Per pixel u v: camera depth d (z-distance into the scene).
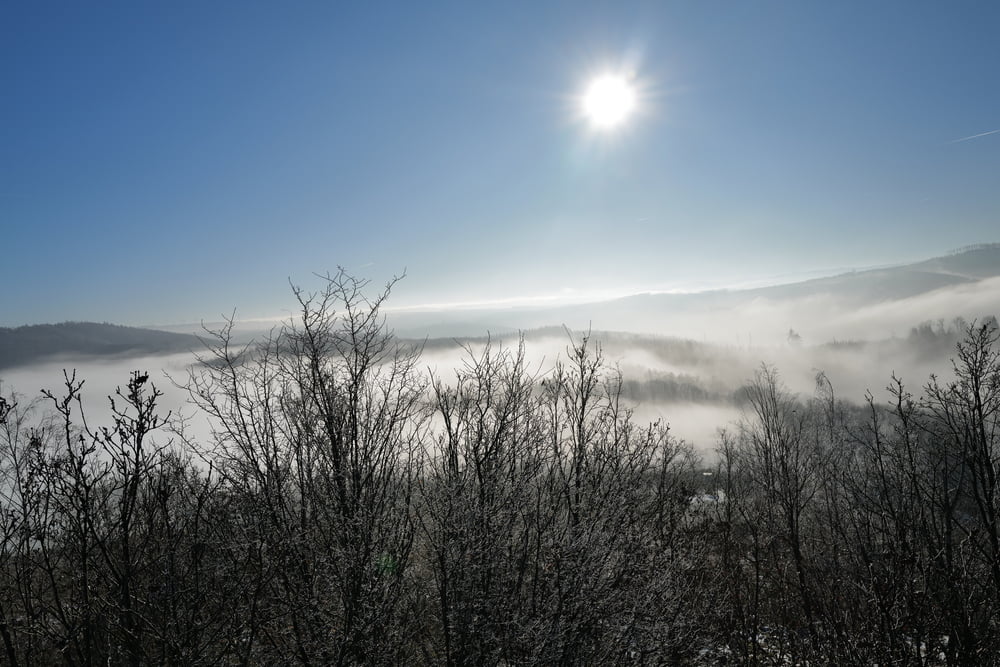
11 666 5.43
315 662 6.52
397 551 7.31
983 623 6.96
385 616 6.74
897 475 7.75
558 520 8.11
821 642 8.30
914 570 7.23
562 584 7.29
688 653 8.89
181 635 5.36
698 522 10.83
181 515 6.20
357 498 7.09
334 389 7.50
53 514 5.43
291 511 7.17
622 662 7.55
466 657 6.94
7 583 5.57
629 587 7.80
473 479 7.74
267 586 6.45
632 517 8.33
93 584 5.59
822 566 8.78
